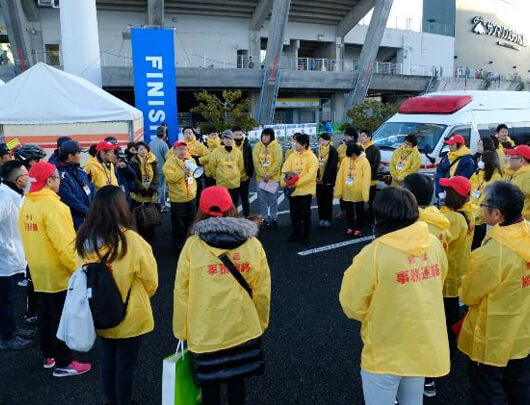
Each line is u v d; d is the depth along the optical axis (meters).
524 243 2.79
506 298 2.85
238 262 2.88
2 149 5.92
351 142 8.93
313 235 8.22
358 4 35.62
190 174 7.14
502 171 6.07
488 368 2.98
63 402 3.73
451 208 3.64
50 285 3.87
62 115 8.99
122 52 31.03
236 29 34.31
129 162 7.27
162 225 9.10
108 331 3.13
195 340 2.88
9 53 29.52
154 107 12.95
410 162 8.12
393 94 41.47
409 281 2.49
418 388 2.66
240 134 8.96
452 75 45.16
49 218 3.71
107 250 3.02
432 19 47.66
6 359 4.36
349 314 2.66
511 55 56.22
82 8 15.84
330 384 3.92
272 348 4.48
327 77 34.09
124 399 3.25
